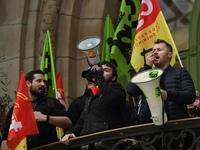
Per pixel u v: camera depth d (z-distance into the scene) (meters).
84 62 10.83
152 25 8.01
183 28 10.49
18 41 11.05
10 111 7.59
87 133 6.80
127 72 8.75
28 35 11.07
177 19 10.64
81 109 7.62
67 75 10.69
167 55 6.68
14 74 10.90
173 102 6.42
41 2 11.13
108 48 9.36
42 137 7.46
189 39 10.30
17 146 7.05
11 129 7.01
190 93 6.24
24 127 7.04
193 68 10.10
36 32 11.05
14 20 11.22
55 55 10.82
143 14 8.09
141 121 6.63
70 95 10.61
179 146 6.25
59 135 8.11
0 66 11.09
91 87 7.46
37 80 7.73
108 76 7.20
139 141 6.30
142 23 8.05
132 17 9.12
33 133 7.04
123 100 6.82
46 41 9.42
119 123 6.89
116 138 6.47
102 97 6.88
